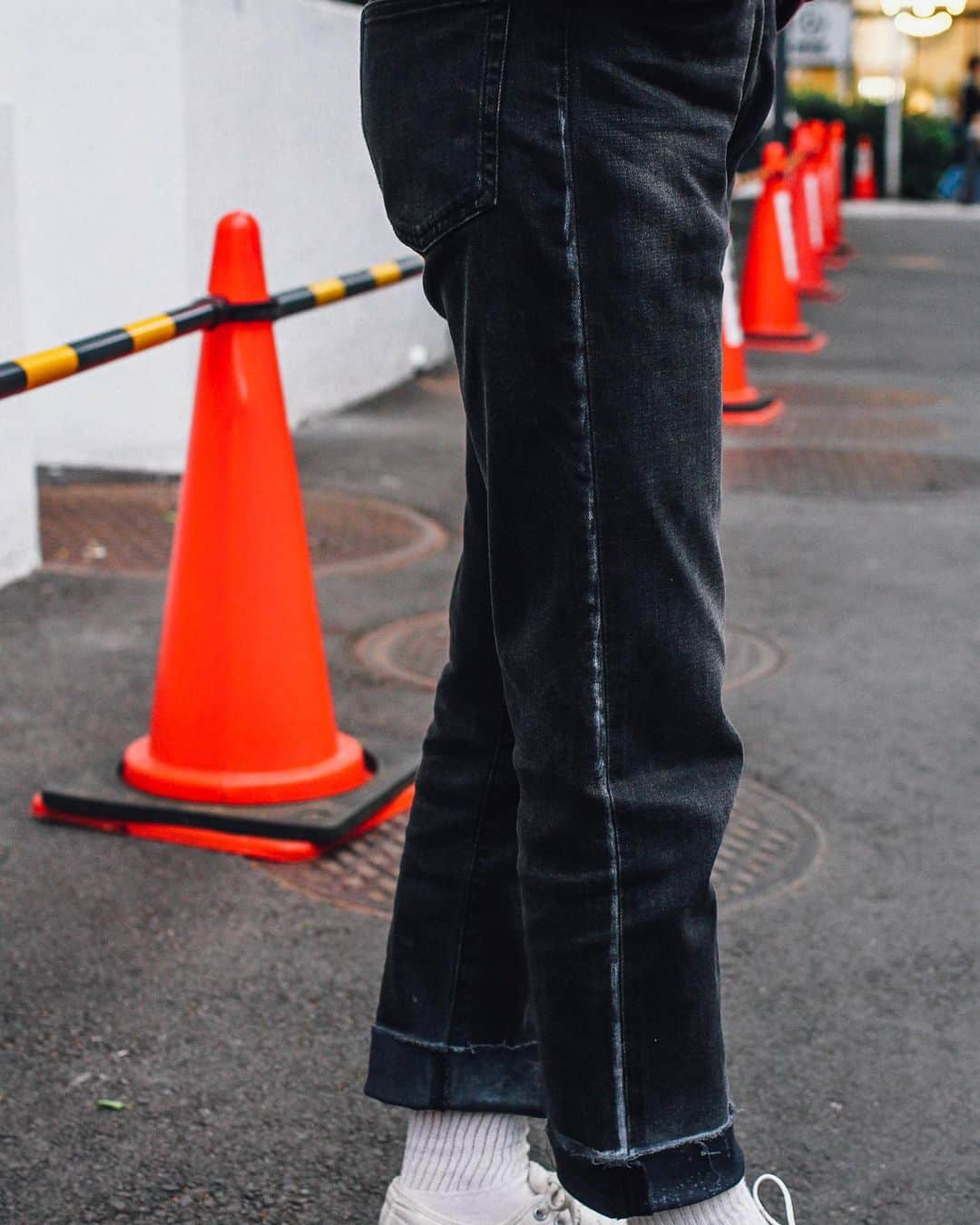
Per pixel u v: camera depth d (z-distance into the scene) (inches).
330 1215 84.5
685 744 63.8
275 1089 95.9
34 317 254.8
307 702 132.3
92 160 249.6
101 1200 85.0
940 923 119.3
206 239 256.7
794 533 236.8
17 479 198.2
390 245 339.3
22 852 126.1
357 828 130.3
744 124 67.1
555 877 64.0
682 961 64.0
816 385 371.6
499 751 72.6
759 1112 94.7
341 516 237.9
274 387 130.5
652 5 59.7
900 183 1104.8
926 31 962.7
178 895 120.0
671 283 60.8
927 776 147.5
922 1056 101.4
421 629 186.9
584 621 62.2
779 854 130.4
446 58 62.4
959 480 275.3
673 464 61.6
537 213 60.4
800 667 177.5
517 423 62.2
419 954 74.7
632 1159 64.5
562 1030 64.9
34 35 246.2
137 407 258.2
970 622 195.9
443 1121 75.7
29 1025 101.7
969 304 521.7
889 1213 85.8
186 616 130.6
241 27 263.1
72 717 154.2
